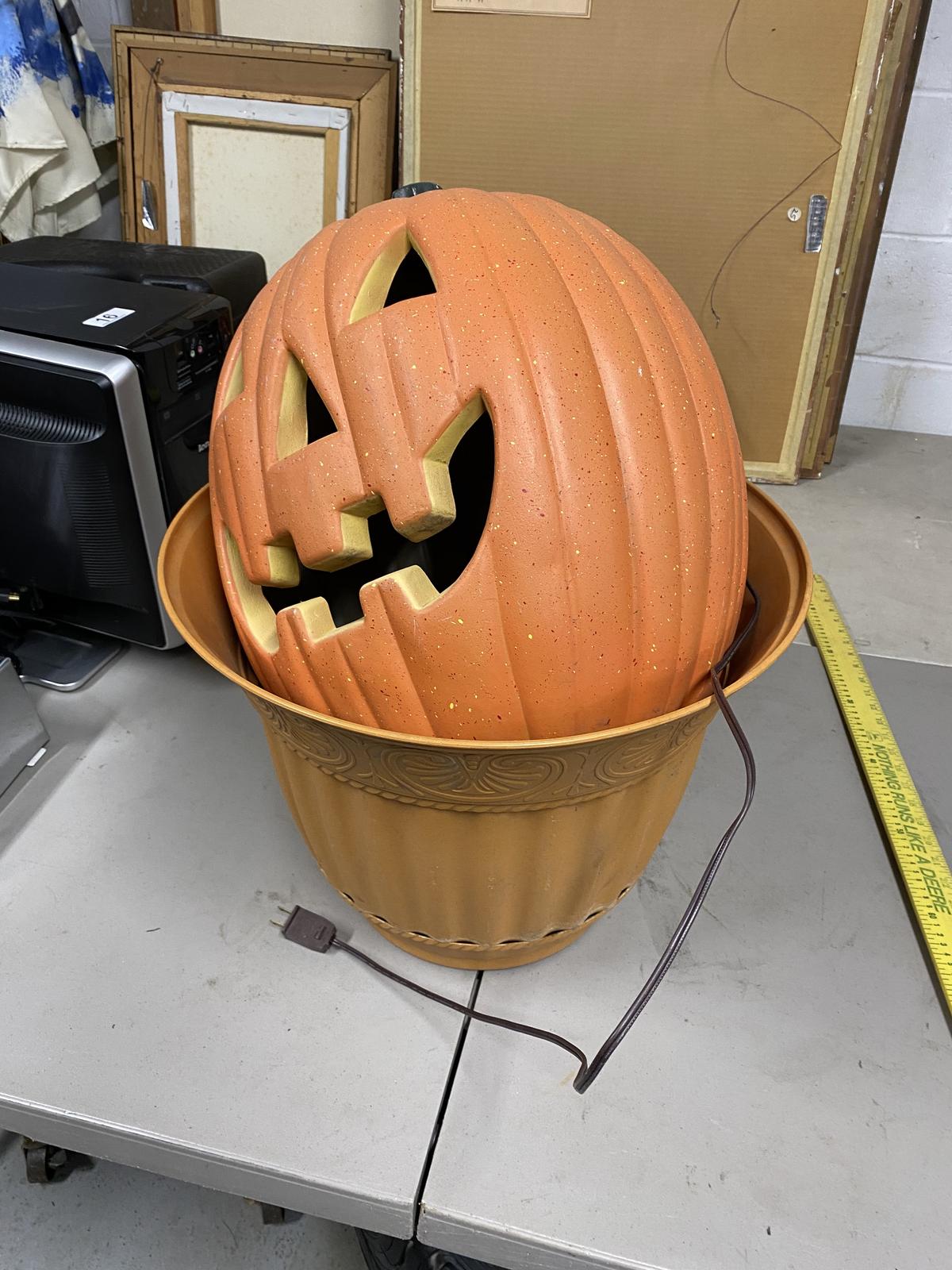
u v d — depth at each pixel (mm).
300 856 623
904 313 1213
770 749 725
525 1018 523
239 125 1138
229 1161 455
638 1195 443
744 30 934
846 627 885
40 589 759
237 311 867
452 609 364
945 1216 439
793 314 1063
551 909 478
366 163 1127
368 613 380
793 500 1122
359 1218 456
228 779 681
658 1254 422
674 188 1021
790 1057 507
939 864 613
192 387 696
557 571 360
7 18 998
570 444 361
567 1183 447
